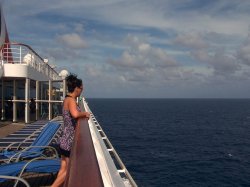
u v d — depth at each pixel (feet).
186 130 223.51
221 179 90.68
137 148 142.31
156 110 522.47
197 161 115.34
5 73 53.62
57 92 96.32
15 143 30.89
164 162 112.57
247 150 141.79
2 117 60.75
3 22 47.85
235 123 285.23
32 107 76.74
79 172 6.59
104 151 12.37
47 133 30.91
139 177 91.61
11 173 19.27
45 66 77.46
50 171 20.34
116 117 336.29
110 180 8.82
